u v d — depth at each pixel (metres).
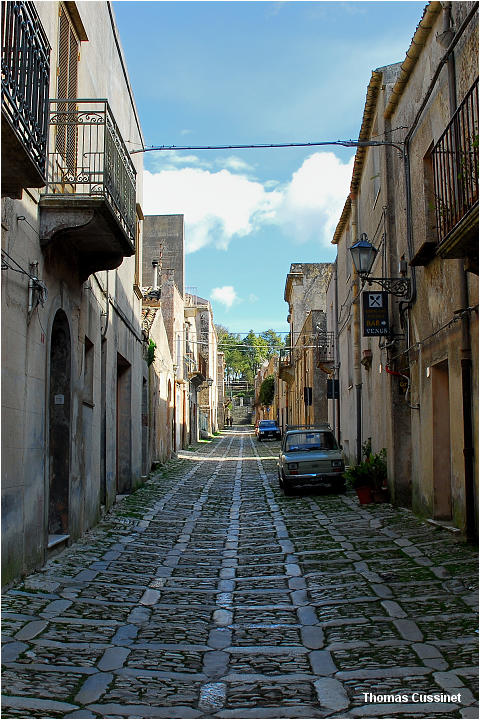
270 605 7.35
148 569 9.14
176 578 8.70
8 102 6.34
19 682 4.83
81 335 11.27
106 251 10.69
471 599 6.86
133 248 10.93
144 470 22.31
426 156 10.95
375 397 16.86
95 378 12.80
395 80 14.67
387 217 14.29
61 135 10.34
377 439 16.56
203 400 63.62
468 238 7.54
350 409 22.27
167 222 52.69
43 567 8.66
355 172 19.72
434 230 10.80
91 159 12.59
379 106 15.23
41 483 8.71
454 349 9.68
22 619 6.34
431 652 5.50
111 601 7.37
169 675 5.20
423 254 10.91
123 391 18.02
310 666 5.39
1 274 7.25
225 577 8.80
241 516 14.39
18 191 7.08
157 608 7.22
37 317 8.62
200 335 62.81
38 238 8.84
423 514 11.77
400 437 14.00
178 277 52.12
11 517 7.47
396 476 13.97
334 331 26.56
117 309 15.59
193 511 14.99
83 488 11.37
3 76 6.20
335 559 9.45
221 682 5.08
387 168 14.38
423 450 11.78
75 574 8.48
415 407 12.34
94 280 12.66
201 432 58.12
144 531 12.16
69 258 10.33
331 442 19.02
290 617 6.88
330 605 7.19
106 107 9.61
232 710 4.55
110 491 14.55
